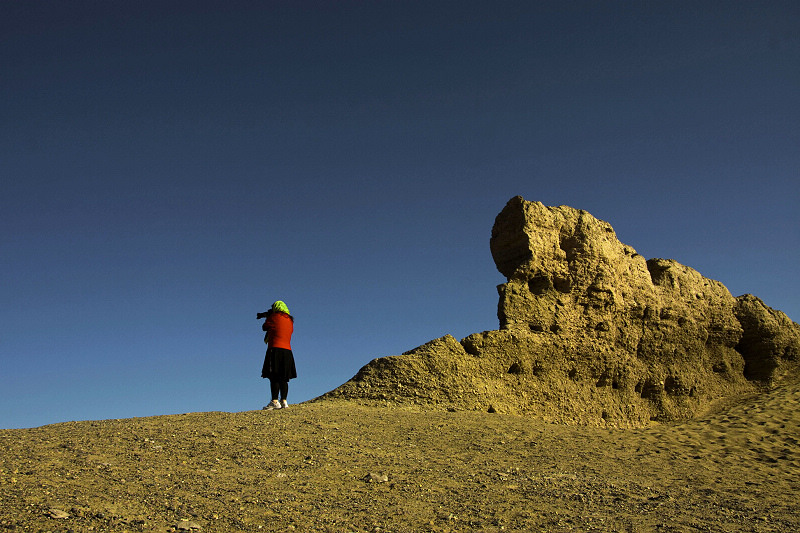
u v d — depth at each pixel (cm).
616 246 2002
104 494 723
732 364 2169
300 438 1079
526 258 1795
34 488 718
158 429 1053
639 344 1966
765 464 1265
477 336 1650
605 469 1117
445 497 857
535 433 1348
